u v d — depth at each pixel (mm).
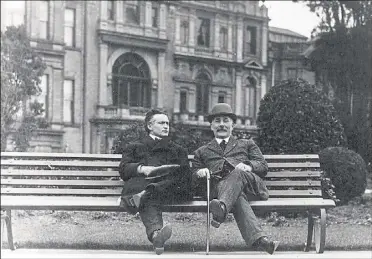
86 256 6109
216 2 47594
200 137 17047
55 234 8367
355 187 14258
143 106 42875
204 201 6508
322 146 15938
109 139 39062
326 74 23438
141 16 43250
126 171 6449
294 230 9742
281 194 7051
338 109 19469
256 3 49906
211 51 47500
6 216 6566
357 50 21812
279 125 16359
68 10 39938
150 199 6250
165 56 44375
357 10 22469
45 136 37562
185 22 46031
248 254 6445
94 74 40312
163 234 5914
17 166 7148
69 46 39500
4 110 24641
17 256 6113
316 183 7176
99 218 11164
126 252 6504
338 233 8938
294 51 49844
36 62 26734
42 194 6977
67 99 39469
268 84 50312
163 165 6395
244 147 7020
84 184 7062
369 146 17094
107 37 40562
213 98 46969
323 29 24078
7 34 26203
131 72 42594
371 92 20875
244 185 6328
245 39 49406
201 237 8273
